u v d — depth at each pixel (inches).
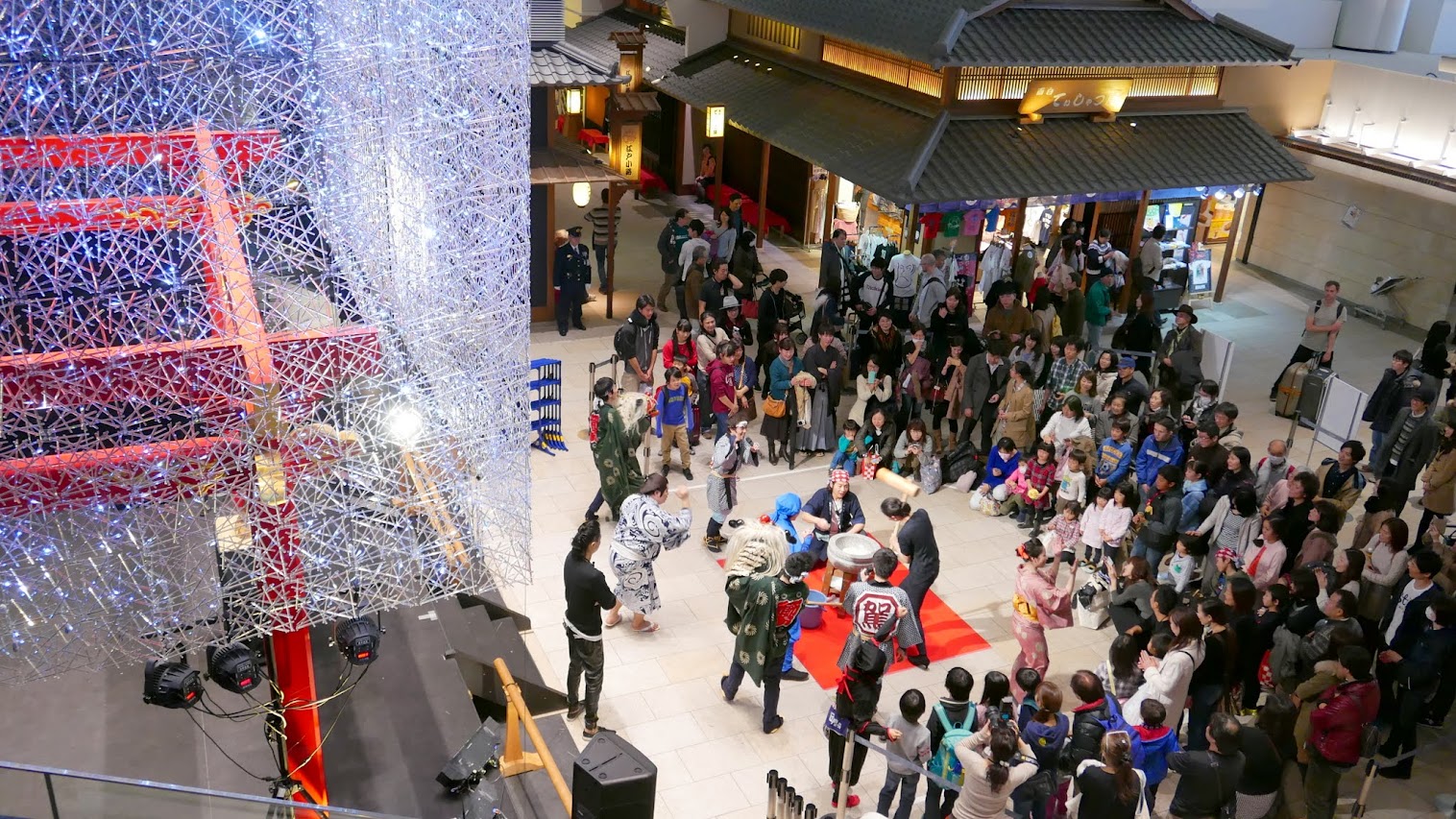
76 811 214.1
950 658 457.1
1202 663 390.9
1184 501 483.5
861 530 485.4
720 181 936.3
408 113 269.4
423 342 273.1
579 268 727.1
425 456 267.3
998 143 735.7
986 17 717.9
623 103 869.8
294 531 256.1
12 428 232.8
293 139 271.1
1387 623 448.5
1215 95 820.0
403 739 344.8
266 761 311.4
